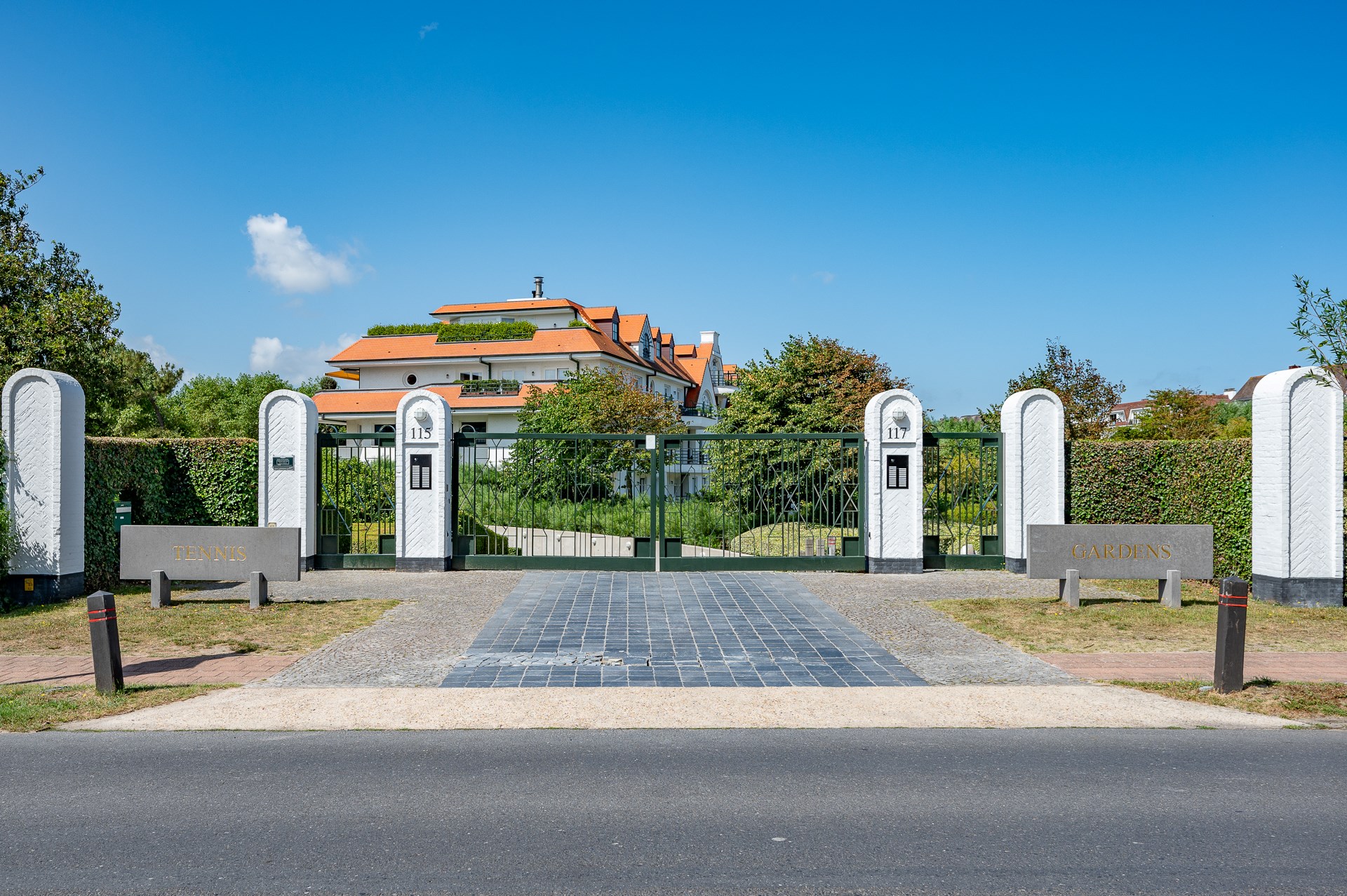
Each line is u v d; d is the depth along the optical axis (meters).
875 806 5.11
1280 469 12.21
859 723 6.82
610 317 49.72
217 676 8.22
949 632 10.20
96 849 4.51
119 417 33.94
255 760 5.94
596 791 5.37
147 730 6.62
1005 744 6.31
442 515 15.05
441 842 4.60
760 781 5.54
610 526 20.09
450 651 9.23
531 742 6.36
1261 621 10.95
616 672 8.41
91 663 8.74
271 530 11.68
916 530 14.88
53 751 6.13
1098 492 14.77
